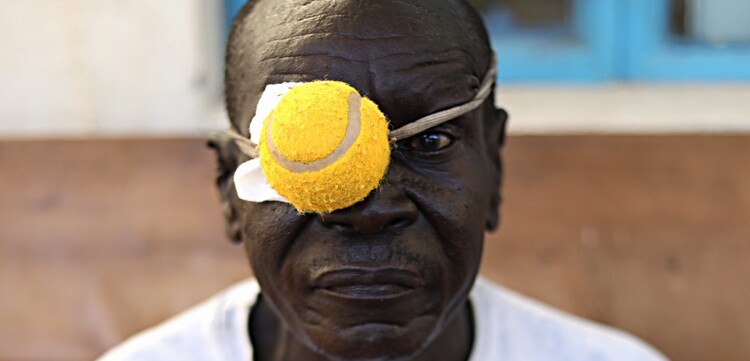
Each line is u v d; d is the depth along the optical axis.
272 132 1.07
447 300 1.25
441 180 1.21
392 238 1.17
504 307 1.65
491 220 1.45
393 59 1.16
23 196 2.00
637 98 2.29
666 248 1.95
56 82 2.28
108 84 2.28
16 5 2.25
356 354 1.21
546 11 2.36
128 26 2.26
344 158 1.05
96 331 1.93
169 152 2.04
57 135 2.24
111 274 1.97
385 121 1.10
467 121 1.24
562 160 2.02
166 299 1.96
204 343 1.58
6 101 2.28
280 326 1.50
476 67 1.29
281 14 1.24
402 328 1.20
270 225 1.21
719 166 1.99
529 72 2.37
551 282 1.94
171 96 2.28
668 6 2.33
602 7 2.34
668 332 1.92
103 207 2.00
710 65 2.34
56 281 1.96
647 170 2.00
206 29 2.28
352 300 1.18
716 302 1.93
